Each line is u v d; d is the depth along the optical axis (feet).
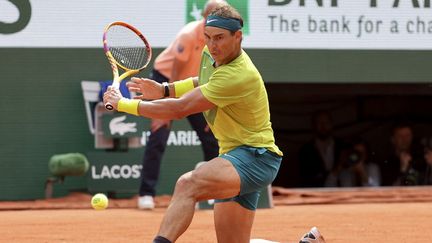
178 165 117.60
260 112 50.98
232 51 49.60
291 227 86.84
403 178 139.44
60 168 110.63
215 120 51.44
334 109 163.84
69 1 116.26
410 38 125.39
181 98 49.96
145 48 58.90
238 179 49.37
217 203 54.44
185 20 118.01
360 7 123.75
